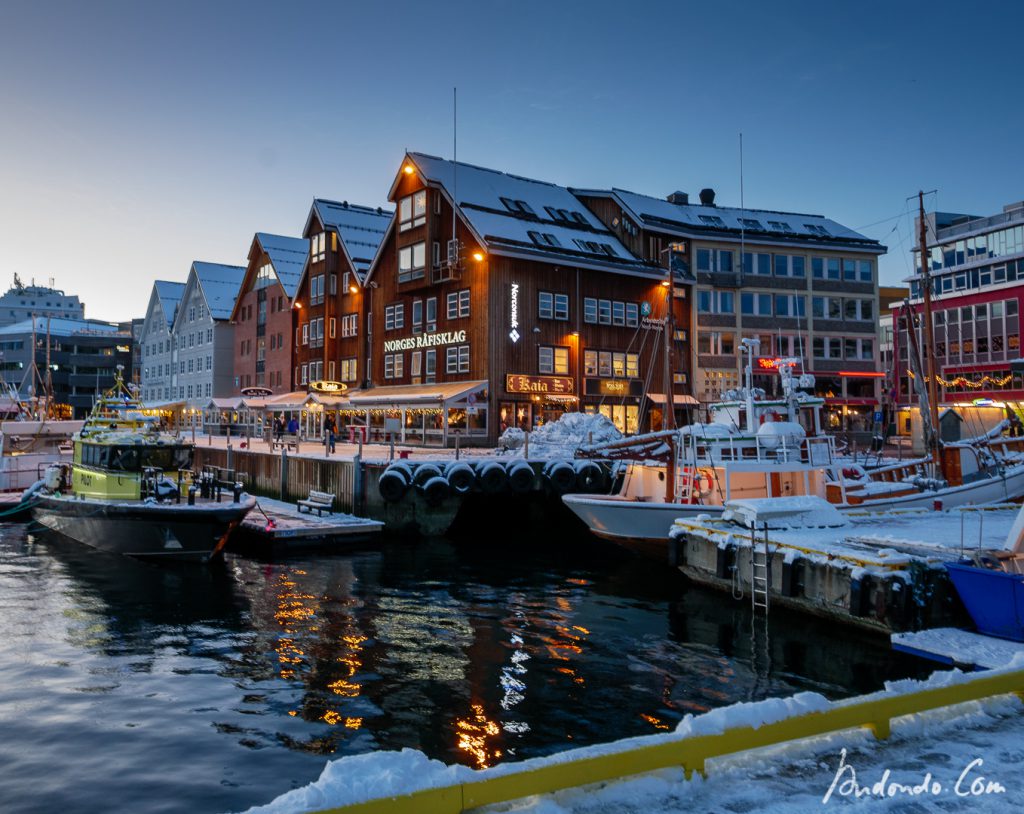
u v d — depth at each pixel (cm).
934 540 1582
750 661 1295
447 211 4250
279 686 1141
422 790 439
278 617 1556
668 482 2231
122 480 2220
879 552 1448
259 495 3378
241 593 1772
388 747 927
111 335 10381
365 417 4709
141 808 769
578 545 2575
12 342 10119
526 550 2470
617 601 1738
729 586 1705
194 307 7312
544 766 481
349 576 1998
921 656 1265
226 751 909
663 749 522
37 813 756
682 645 1388
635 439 2234
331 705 1066
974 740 621
